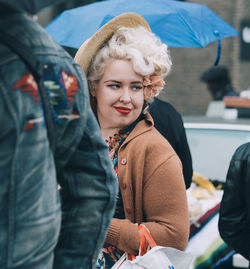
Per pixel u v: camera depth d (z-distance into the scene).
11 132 1.10
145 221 2.04
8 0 1.13
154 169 1.96
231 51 13.23
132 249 1.90
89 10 3.09
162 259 1.87
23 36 1.19
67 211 1.39
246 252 2.33
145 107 2.12
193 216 3.15
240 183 2.22
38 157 1.16
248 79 13.25
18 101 1.12
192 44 2.96
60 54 1.28
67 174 1.37
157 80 2.05
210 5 13.15
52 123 1.21
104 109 2.04
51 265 1.27
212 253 3.13
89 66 2.03
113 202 1.42
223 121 4.11
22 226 1.15
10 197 1.12
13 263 1.15
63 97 1.25
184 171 2.85
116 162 2.04
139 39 2.00
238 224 2.28
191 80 13.29
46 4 1.19
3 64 1.12
